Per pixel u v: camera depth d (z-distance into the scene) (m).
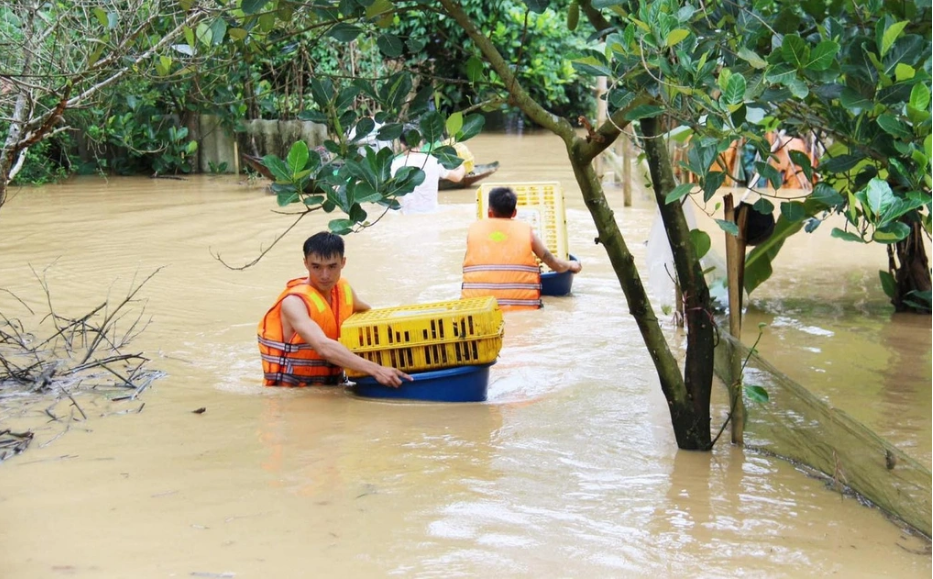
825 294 8.54
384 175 4.20
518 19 24.27
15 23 7.47
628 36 3.61
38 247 10.30
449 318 5.46
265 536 3.72
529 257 7.97
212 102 6.57
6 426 5.02
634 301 4.71
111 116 14.20
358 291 8.40
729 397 5.26
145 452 4.64
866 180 4.69
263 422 5.11
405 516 3.93
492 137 25.34
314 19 5.29
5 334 6.44
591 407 5.48
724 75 3.54
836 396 5.77
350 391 5.75
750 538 3.82
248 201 13.83
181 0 4.86
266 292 8.39
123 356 6.07
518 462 4.59
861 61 4.20
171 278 8.88
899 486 4.00
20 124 6.63
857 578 3.50
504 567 3.52
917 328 7.37
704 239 4.98
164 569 3.44
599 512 4.04
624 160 13.20
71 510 3.95
